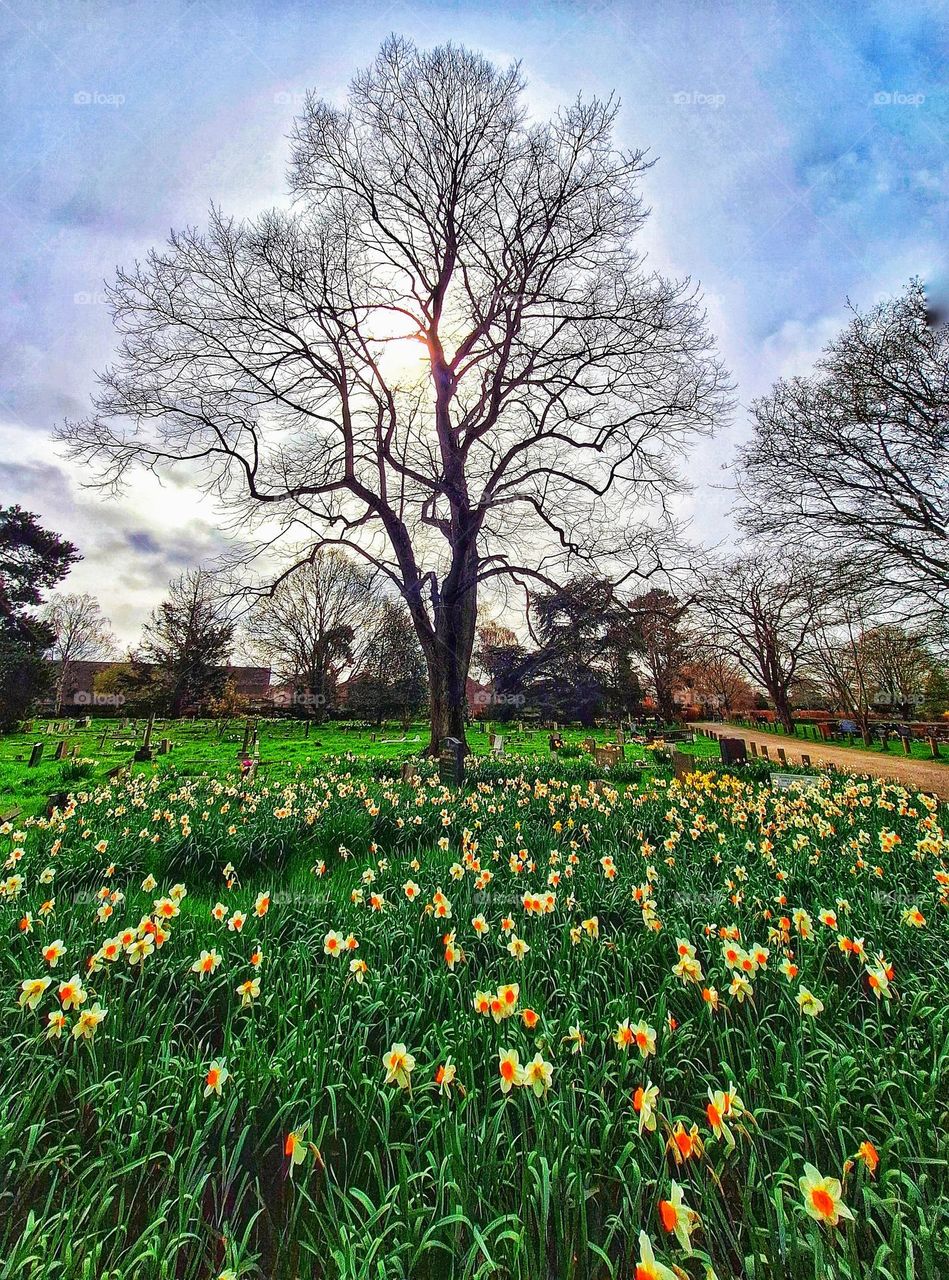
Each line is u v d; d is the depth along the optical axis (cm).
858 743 2917
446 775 1225
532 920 409
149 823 725
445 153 1700
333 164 1669
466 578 1731
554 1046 258
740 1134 209
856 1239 177
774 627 1573
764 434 1441
